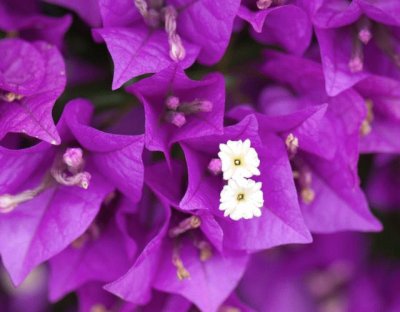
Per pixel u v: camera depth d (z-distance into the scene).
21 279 0.24
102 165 0.24
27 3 0.26
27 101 0.24
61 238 0.24
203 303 0.25
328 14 0.25
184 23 0.24
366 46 0.26
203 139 0.24
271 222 0.24
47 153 0.24
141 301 0.25
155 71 0.24
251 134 0.24
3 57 0.25
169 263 0.25
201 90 0.24
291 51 0.26
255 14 0.24
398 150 0.26
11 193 0.24
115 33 0.24
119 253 0.26
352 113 0.25
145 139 0.23
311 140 0.25
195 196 0.23
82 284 0.27
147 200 0.26
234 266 0.25
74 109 0.24
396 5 0.25
